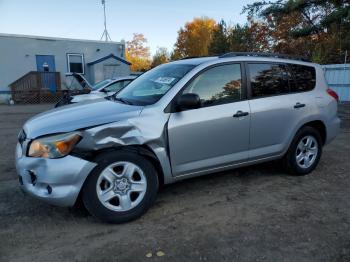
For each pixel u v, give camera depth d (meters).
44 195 3.15
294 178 4.76
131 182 3.40
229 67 4.14
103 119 3.34
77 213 3.63
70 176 3.11
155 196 3.56
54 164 3.10
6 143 7.19
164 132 3.55
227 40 37.28
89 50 21.80
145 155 3.45
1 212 3.65
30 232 3.23
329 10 15.88
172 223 3.40
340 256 2.80
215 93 3.97
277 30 31.80
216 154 3.97
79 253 2.88
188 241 3.05
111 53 22.31
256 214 3.59
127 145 3.35
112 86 9.93
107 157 3.24
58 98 19.52
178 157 3.69
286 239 3.07
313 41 23.05
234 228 3.28
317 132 4.91
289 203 3.88
